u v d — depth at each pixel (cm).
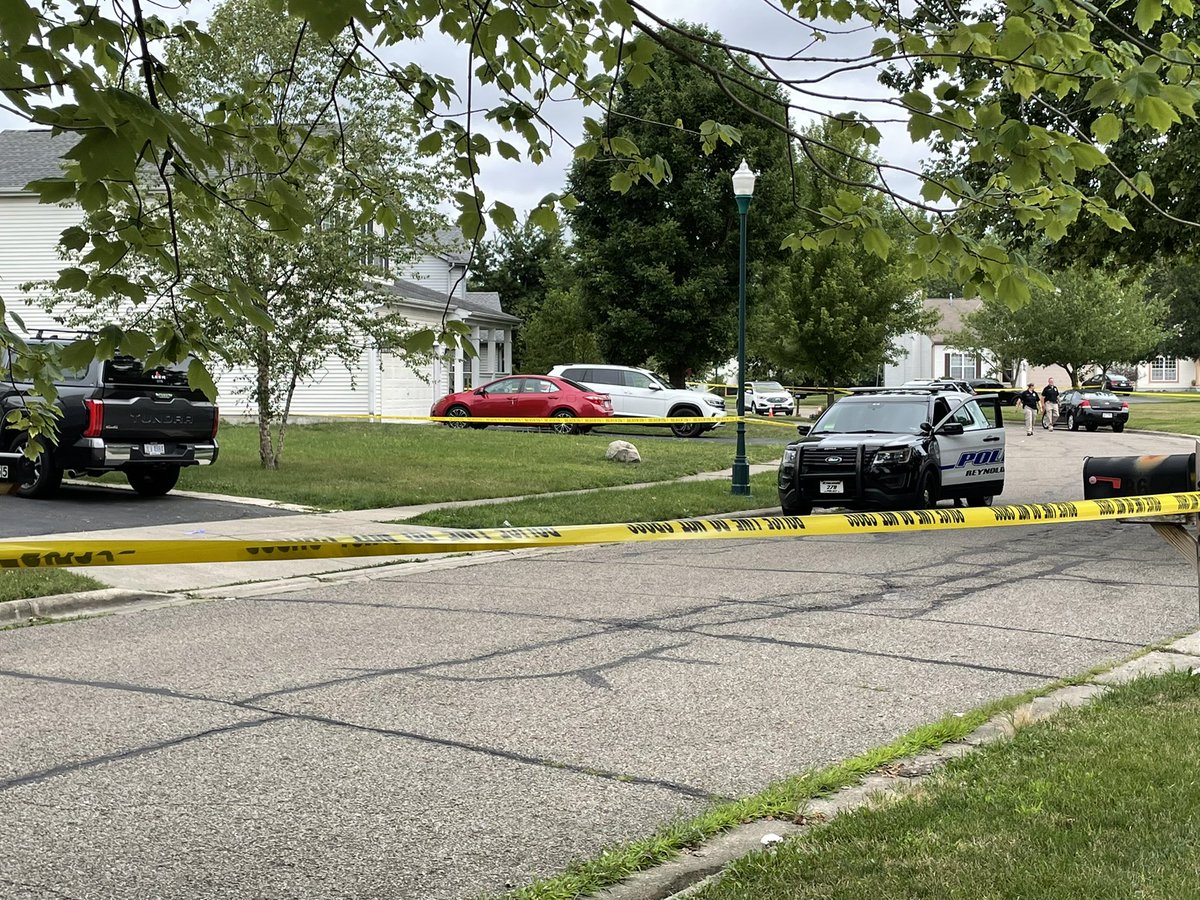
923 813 452
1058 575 1180
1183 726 562
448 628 909
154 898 412
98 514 1468
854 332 4722
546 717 650
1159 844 405
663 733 620
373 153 1752
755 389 5581
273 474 1981
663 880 420
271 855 452
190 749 588
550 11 490
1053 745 541
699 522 549
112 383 1585
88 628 919
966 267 458
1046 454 3152
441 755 581
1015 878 378
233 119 474
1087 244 1809
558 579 1177
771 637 867
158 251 390
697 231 4766
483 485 1964
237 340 1916
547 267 6475
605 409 3475
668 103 4362
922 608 990
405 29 472
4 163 3416
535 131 458
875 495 1605
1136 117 405
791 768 564
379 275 1917
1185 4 428
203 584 1122
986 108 414
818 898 373
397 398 3753
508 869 440
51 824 483
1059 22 436
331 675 748
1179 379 9225
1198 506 624
